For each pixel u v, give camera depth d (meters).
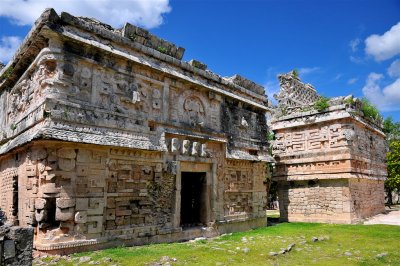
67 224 10.13
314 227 18.00
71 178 10.34
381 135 26.08
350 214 19.31
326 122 20.80
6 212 13.41
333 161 20.12
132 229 11.90
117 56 12.05
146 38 13.23
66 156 10.29
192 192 17.20
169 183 13.69
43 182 10.01
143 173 12.65
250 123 19.12
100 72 11.73
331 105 20.70
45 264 8.70
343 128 20.03
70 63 10.84
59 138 9.80
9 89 15.66
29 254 6.41
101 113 11.46
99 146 11.07
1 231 6.25
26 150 11.21
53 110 10.19
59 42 10.66
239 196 17.52
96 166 11.03
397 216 22.84
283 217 22.33
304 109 22.11
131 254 10.05
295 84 28.02
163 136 13.39
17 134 12.86
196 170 15.10
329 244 12.96
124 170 11.99
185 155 14.39
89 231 10.59
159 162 13.26
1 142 15.00
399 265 9.80
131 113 12.48
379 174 24.47
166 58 13.84
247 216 17.78
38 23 10.39
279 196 22.73
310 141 21.44
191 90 15.29
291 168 21.95
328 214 20.19
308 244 12.86
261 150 19.58
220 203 16.09
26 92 12.73
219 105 16.83
